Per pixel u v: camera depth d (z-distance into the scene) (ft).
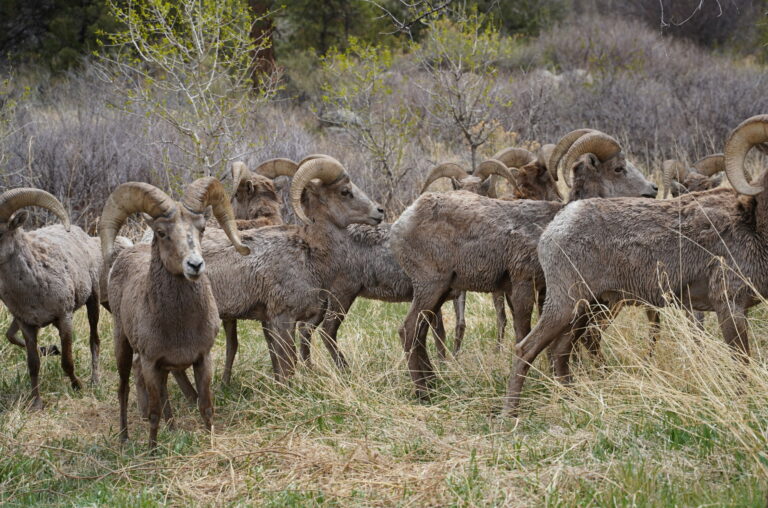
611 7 204.33
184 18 86.07
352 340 60.90
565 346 47.47
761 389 38.52
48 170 88.69
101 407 52.95
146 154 91.04
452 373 53.42
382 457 39.14
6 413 50.52
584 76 151.53
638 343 50.26
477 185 64.85
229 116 88.79
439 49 101.35
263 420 47.60
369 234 57.72
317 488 36.37
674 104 132.36
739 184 41.63
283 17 174.09
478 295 72.54
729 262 43.21
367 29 171.12
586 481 33.99
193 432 46.21
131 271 46.47
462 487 34.65
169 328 42.47
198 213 41.50
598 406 41.32
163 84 91.15
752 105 125.29
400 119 99.35
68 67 149.38
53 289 53.78
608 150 54.85
